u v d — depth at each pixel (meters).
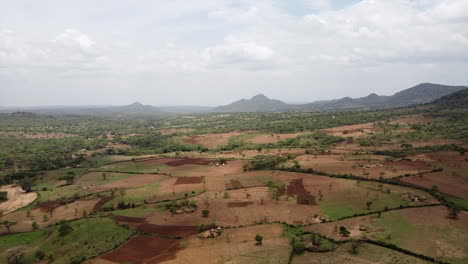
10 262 76.69
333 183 121.94
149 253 75.75
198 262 70.00
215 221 93.19
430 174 123.50
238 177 140.50
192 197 116.62
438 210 91.06
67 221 100.69
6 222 98.81
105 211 108.69
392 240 74.31
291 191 116.62
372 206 97.25
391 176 124.00
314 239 75.19
